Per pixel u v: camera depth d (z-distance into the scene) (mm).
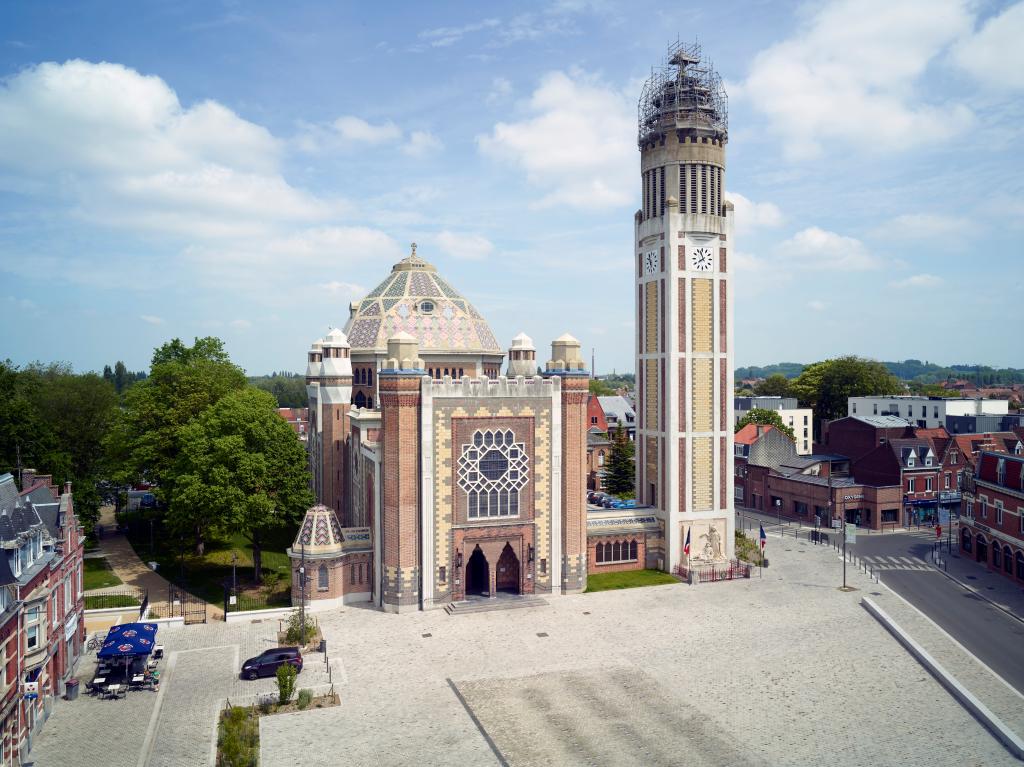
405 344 65812
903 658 54406
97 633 58406
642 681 50062
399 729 43375
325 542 66250
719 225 79625
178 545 86688
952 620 63094
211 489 67500
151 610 64688
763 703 46750
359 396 91438
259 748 41000
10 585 39219
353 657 54469
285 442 73750
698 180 79562
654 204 81812
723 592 71375
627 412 171375
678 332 78625
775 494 116812
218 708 46031
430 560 65812
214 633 59969
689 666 52688
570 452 70125
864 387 167000
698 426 79438
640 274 83562
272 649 52906
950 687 48562
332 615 64438
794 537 98688
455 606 65250
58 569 48000
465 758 40062
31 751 40469
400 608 65000
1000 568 79438
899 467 105562
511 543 68812
